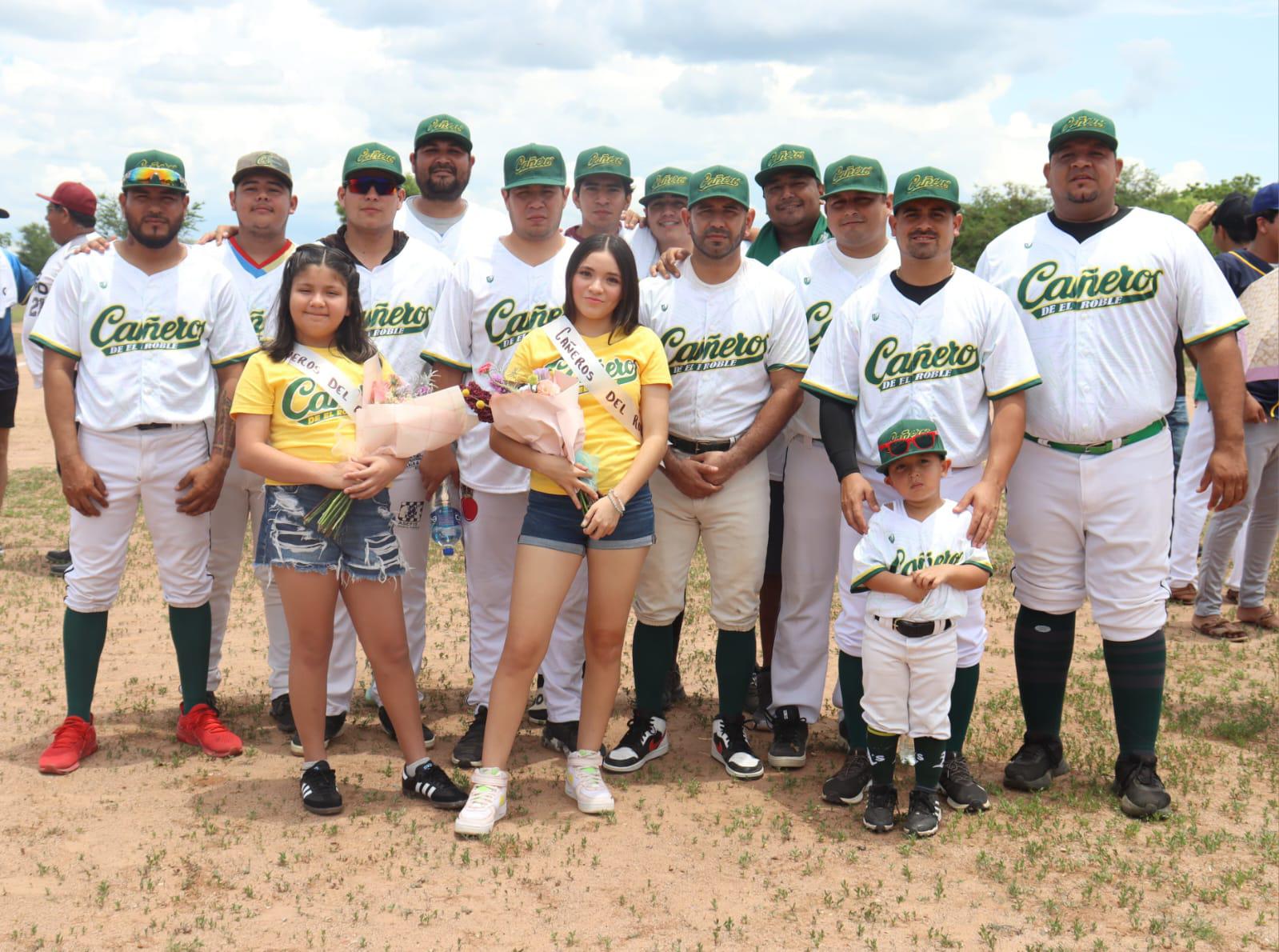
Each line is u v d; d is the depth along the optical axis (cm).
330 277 446
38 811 443
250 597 800
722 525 494
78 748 493
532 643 450
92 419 493
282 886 387
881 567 431
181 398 499
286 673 551
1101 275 450
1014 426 448
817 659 527
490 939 356
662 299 495
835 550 519
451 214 604
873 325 465
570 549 453
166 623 735
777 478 557
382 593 455
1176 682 622
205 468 502
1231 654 683
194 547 511
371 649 461
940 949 351
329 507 439
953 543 428
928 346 455
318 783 454
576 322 467
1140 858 411
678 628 608
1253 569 737
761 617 584
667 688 606
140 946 349
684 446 496
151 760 503
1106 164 452
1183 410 848
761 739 555
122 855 408
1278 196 676
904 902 380
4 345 882
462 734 553
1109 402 450
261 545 449
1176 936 357
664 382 462
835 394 472
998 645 710
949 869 405
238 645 693
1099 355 449
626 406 453
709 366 489
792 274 538
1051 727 486
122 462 494
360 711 584
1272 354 660
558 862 411
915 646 426
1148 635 459
